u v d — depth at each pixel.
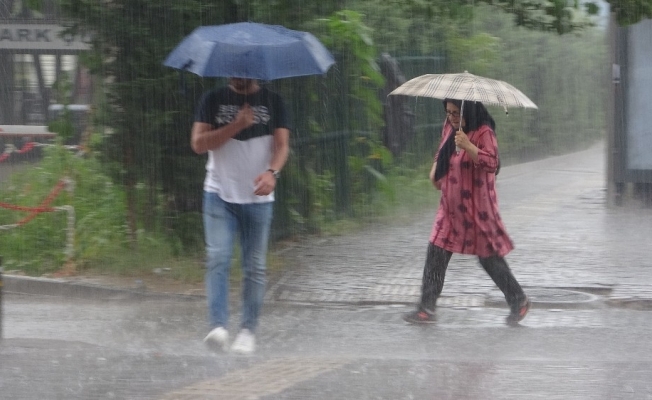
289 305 11.18
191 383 7.29
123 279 12.12
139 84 12.66
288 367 7.88
